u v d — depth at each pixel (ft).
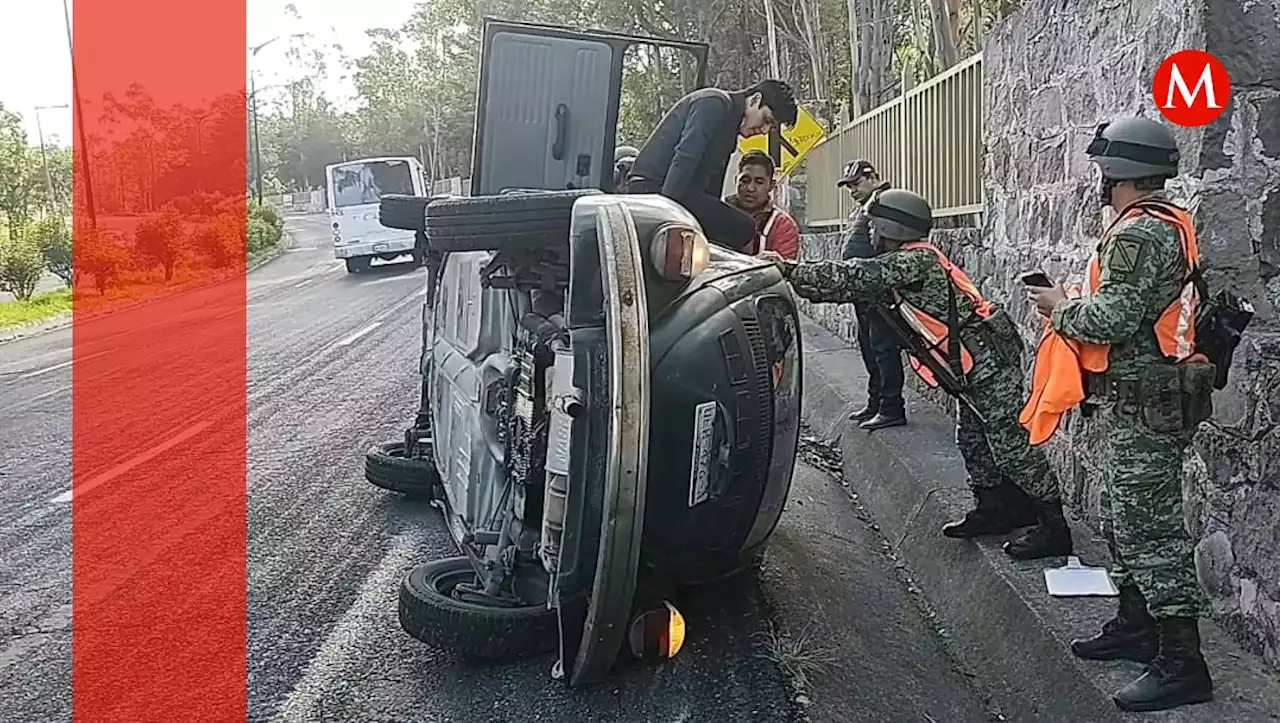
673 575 14.92
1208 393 12.71
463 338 19.45
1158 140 12.84
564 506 13.83
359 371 43.78
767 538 16.61
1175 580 12.58
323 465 28.55
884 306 17.94
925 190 33.91
